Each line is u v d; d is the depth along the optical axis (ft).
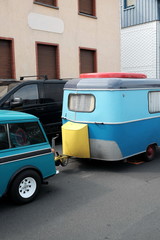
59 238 12.68
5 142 15.57
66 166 24.03
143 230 13.24
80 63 50.03
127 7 66.80
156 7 61.46
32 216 14.87
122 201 16.61
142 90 23.49
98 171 22.58
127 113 22.18
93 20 51.21
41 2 43.62
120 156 22.09
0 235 13.01
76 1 48.08
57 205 16.20
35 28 42.57
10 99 27.81
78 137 22.12
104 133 21.77
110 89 21.26
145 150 24.39
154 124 24.94
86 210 15.47
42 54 44.39
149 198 17.02
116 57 56.03
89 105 22.49
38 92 30.09
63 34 46.47
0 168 15.08
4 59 39.96
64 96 24.86
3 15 38.86
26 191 16.56
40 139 17.35
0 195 15.20
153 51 63.10
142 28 64.34
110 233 13.02
